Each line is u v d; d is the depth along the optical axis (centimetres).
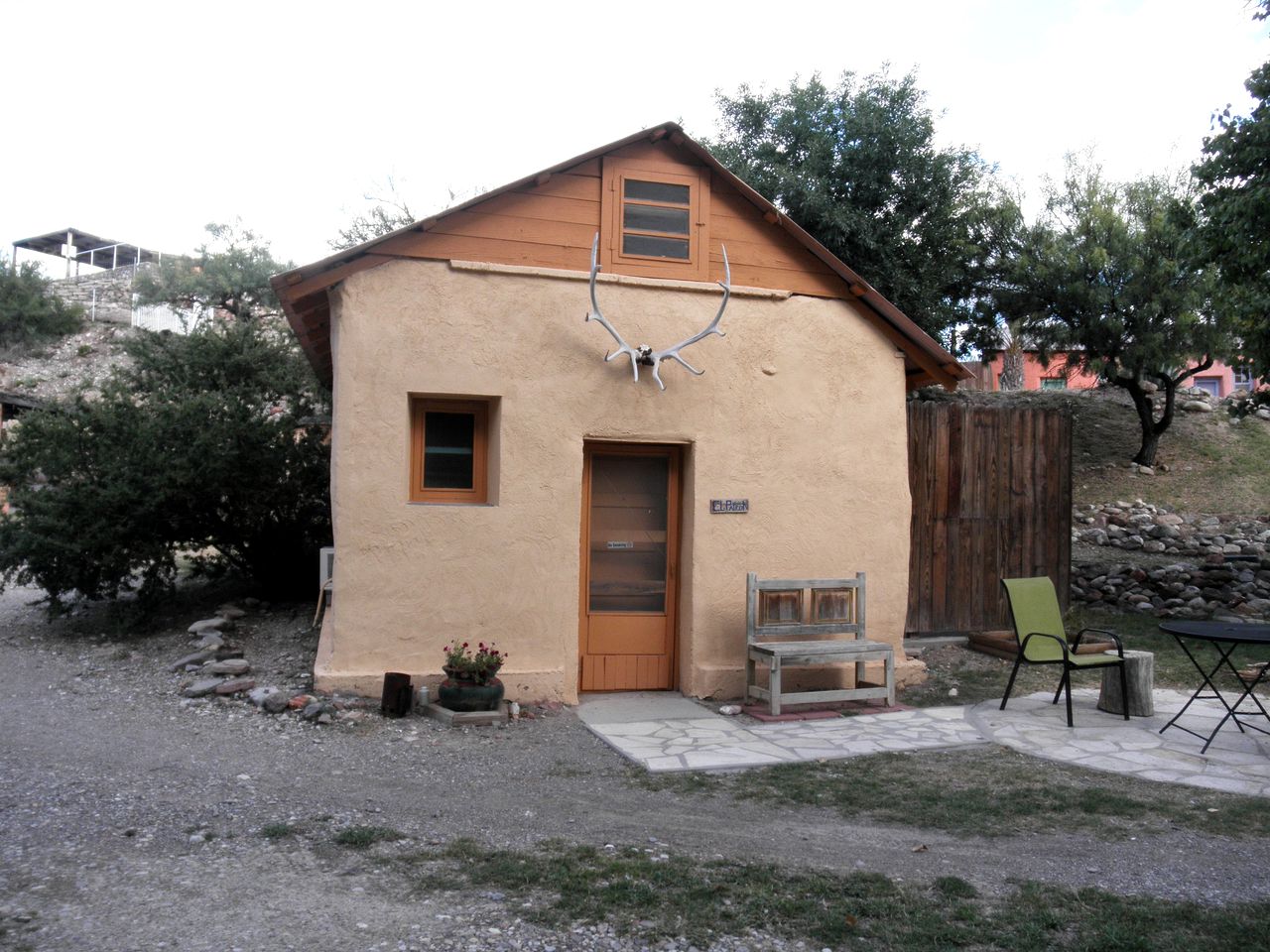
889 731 728
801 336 874
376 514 757
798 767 630
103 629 1053
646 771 618
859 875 441
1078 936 375
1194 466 2008
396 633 759
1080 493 1931
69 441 1016
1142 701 772
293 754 630
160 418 1026
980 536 1092
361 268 760
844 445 884
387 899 403
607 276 813
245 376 1309
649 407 823
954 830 507
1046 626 809
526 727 723
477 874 432
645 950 362
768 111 1961
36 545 982
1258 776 603
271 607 1103
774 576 855
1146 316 1945
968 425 1091
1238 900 411
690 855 466
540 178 802
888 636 891
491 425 803
